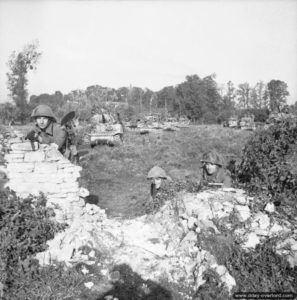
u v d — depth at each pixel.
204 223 6.41
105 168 14.58
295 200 7.05
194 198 7.32
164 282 5.47
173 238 6.48
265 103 70.62
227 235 6.23
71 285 5.24
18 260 5.45
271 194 7.41
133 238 6.68
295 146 7.63
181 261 5.89
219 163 8.32
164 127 38.03
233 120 44.72
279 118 8.72
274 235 6.13
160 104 79.75
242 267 5.63
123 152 18.58
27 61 32.25
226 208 6.87
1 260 5.26
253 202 7.04
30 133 8.33
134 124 37.03
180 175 13.44
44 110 8.22
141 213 8.42
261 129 8.70
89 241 6.17
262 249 5.92
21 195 6.96
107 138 21.39
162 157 17.70
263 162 7.89
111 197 10.49
